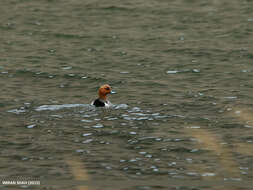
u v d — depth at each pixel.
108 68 74.62
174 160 38.91
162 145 42.31
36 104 55.78
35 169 36.78
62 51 85.06
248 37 92.44
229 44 88.00
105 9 118.44
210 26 102.00
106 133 45.41
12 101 56.94
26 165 37.53
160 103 56.28
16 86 64.56
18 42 91.31
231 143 42.62
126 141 43.34
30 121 48.72
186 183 34.41
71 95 60.84
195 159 39.09
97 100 54.91
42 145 42.03
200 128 46.97
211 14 111.81
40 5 122.75
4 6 121.44
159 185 34.03
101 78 68.88
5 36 95.75
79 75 70.38
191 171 36.66
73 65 76.12
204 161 38.66
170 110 53.31
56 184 34.03
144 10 117.12
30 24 105.19
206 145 42.28
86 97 59.94
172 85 65.06
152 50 85.50
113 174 36.00
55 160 38.66
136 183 34.34
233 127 47.09
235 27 100.06
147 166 37.62
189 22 105.75
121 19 109.50
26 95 60.16
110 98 58.94
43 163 37.97
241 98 57.97
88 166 37.47
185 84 65.56
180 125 47.94
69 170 36.66
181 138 44.06
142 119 49.88
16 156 39.44
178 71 72.56
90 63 77.50
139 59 79.69
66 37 95.12
